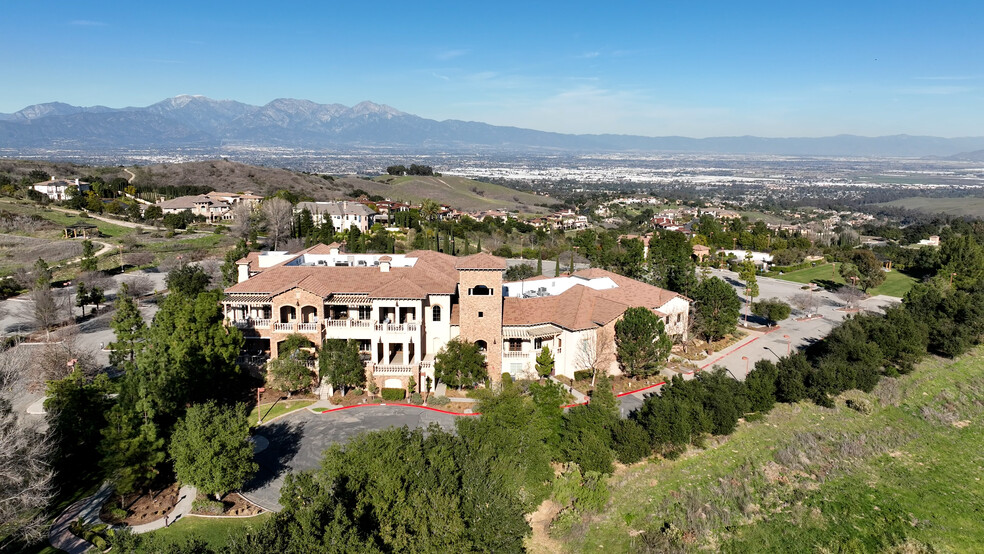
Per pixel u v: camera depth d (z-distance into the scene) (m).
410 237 152.12
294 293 62.16
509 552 33.75
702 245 160.25
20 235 136.00
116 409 42.59
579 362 66.75
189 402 51.81
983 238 185.38
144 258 120.12
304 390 62.03
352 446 39.53
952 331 83.50
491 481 36.78
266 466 48.09
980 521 48.34
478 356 61.03
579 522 44.06
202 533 39.09
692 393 57.22
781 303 96.00
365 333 62.47
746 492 49.97
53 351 59.59
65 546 37.12
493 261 62.84
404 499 34.69
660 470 51.41
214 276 104.06
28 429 42.03
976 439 63.00
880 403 68.88
